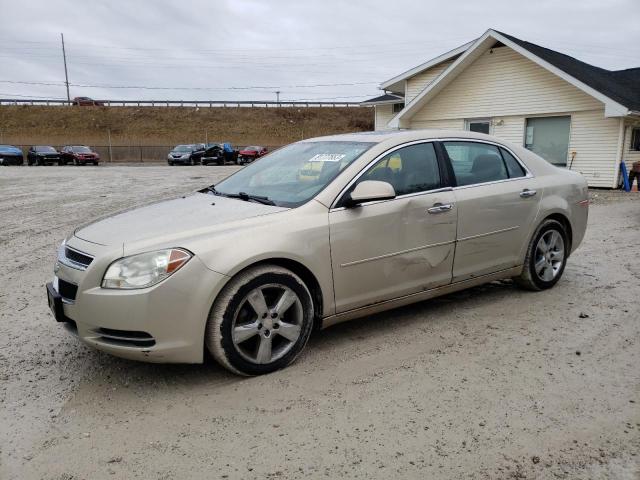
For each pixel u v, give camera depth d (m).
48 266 6.82
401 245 4.12
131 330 3.21
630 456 2.68
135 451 2.77
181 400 3.28
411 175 4.29
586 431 2.89
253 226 3.57
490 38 18.05
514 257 4.98
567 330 4.34
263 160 4.98
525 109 18.36
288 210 3.74
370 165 4.09
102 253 3.32
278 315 3.60
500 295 5.27
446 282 4.49
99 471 2.61
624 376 3.53
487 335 4.25
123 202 13.67
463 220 4.48
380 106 30.39
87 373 3.67
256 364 3.54
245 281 3.42
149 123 72.62
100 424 3.03
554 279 5.41
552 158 18.09
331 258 3.79
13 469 2.63
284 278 3.58
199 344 3.34
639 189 16.34
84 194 15.89
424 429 2.93
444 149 4.56
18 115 71.44
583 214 5.61
